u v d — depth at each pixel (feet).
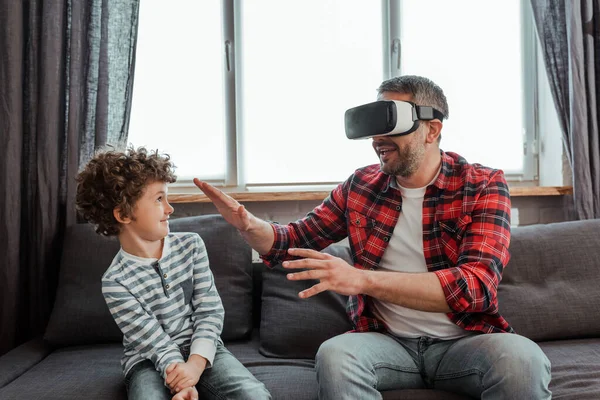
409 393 4.21
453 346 4.27
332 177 7.51
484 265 4.16
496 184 4.56
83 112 6.57
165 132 7.38
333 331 5.42
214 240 5.89
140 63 7.33
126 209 4.35
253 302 6.35
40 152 6.33
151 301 4.50
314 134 7.50
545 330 5.41
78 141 6.48
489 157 7.74
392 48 7.47
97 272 5.76
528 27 7.73
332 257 3.91
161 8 7.36
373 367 4.15
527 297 5.51
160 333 4.35
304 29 7.48
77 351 5.42
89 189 4.50
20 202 6.36
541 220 7.45
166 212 4.57
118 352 5.34
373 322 4.68
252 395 3.97
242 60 7.43
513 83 7.75
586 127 6.86
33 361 5.25
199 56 7.40
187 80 7.39
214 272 5.76
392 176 4.82
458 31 7.64
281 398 4.32
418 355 4.43
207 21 7.40
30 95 6.42
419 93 4.50
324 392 3.87
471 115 7.70
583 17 6.94
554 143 7.60
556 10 7.06
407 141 4.42
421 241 4.64
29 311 6.58
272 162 7.47
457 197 4.57
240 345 5.61
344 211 5.09
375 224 4.79
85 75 6.57
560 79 7.05
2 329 6.26
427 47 7.61
